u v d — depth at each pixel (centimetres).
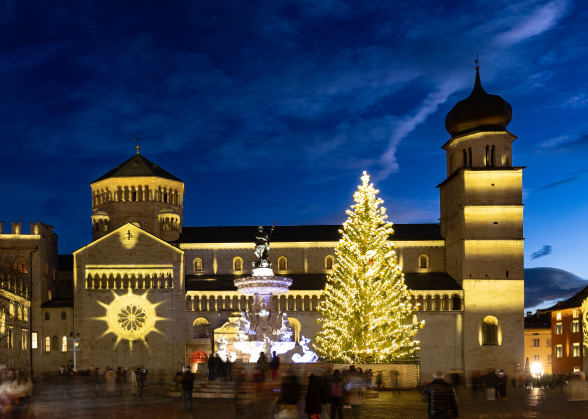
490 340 10744
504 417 4322
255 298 7456
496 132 11056
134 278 10806
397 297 8306
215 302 10881
